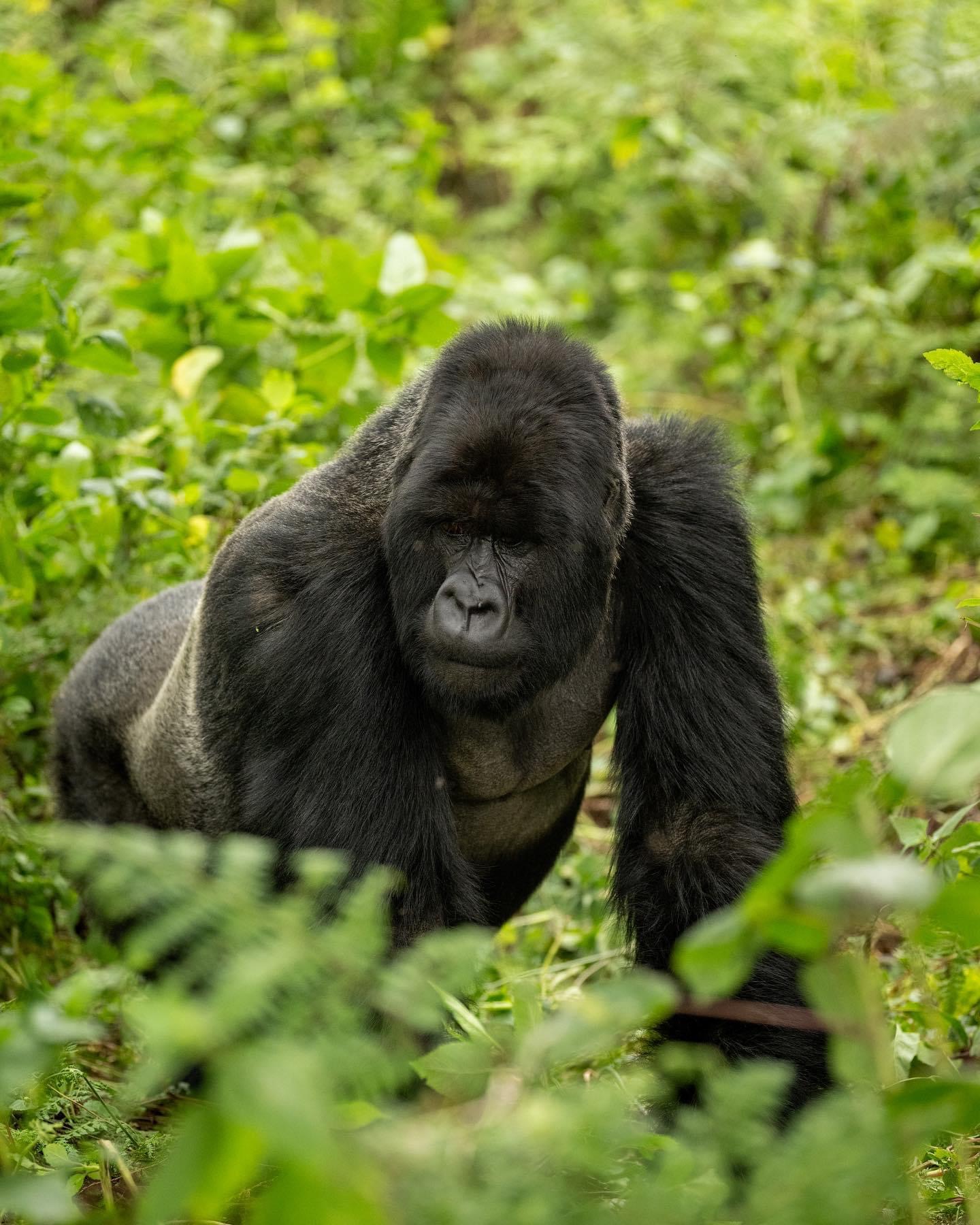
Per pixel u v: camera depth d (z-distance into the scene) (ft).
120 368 36.40
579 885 34.71
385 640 24.56
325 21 73.20
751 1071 12.62
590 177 69.46
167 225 43.14
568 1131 12.17
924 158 51.55
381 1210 10.41
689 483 27.02
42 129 52.24
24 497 36.60
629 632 26.76
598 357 25.13
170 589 34.96
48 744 35.60
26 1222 13.62
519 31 80.48
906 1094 13.26
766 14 61.62
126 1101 22.06
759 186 56.08
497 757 26.86
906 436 49.98
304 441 42.14
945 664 42.04
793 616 45.16
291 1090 9.84
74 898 32.68
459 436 22.75
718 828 24.89
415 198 67.72
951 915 12.30
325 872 11.78
